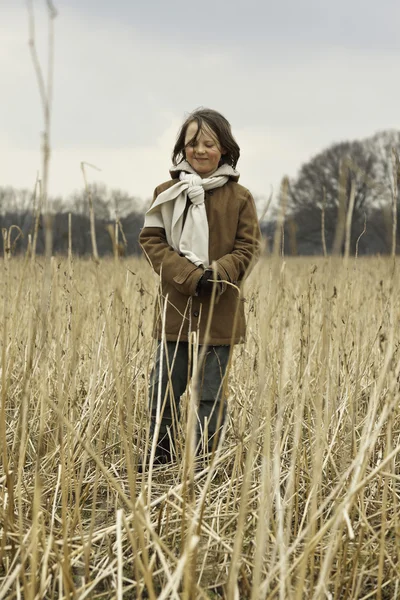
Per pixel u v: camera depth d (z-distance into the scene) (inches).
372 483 87.7
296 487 82.1
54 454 92.7
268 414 60.3
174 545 76.1
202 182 105.0
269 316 58.9
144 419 115.7
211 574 72.6
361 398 110.2
